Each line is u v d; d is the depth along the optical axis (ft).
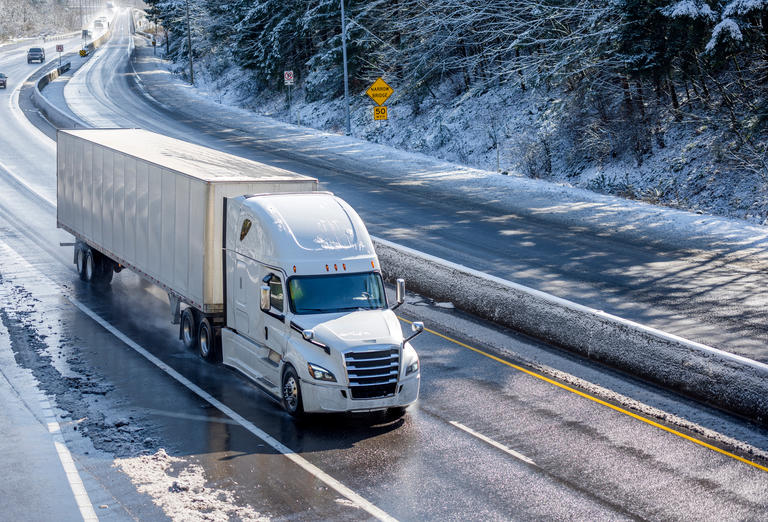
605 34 109.60
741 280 65.16
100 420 40.22
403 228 83.30
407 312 59.11
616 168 113.80
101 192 64.08
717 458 36.19
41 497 31.76
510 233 81.41
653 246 76.23
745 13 88.99
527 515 30.71
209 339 49.52
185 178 49.73
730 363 42.06
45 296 64.28
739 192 95.61
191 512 30.58
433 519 30.37
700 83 110.63
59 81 256.73
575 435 38.50
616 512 31.01
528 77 127.44
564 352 50.70
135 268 58.44
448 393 43.88
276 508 31.09
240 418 40.86
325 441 37.96
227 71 268.21
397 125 162.30
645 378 46.11
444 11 148.36
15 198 102.73
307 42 212.02
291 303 41.42
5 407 41.78
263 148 136.98
